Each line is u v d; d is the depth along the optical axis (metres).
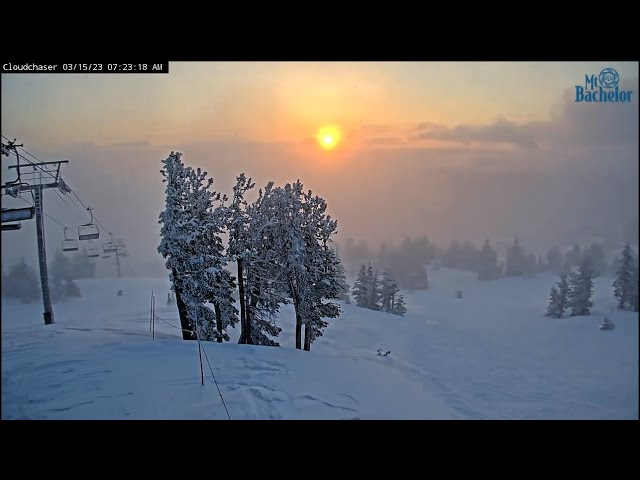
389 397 14.93
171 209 21.84
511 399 19.77
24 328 23.61
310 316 24.20
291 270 24.14
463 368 27.66
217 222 22.77
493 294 100.44
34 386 12.82
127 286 86.56
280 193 24.14
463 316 65.56
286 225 24.06
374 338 37.88
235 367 15.71
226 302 23.28
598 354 30.39
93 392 12.37
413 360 29.75
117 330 24.06
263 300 24.14
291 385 14.09
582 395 21.11
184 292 21.92
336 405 12.75
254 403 12.11
